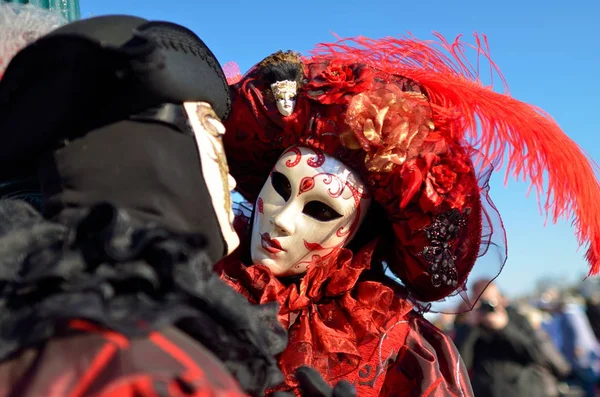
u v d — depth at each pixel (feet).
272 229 5.29
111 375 2.06
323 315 5.21
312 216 5.29
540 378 11.41
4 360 2.20
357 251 5.82
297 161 5.31
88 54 2.66
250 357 2.92
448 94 5.62
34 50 2.73
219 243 3.01
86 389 2.05
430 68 5.89
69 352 2.15
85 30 2.74
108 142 2.70
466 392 5.32
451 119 5.46
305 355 4.83
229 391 2.22
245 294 5.25
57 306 2.18
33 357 2.19
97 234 2.46
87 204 2.63
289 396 3.18
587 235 5.73
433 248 5.51
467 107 5.57
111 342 2.15
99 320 2.14
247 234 5.81
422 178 5.30
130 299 2.36
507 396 11.19
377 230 5.83
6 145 2.79
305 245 5.25
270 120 5.41
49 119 2.69
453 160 5.41
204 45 3.18
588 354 14.69
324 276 5.20
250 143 5.56
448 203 5.38
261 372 3.00
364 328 5.07
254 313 3.14
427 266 5.56
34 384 2.07
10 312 2.33
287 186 5.36
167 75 2.78
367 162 5.24
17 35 3.22
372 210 5.69
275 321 3.38
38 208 2.93
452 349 5.45
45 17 3.40
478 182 5.57
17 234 2.48
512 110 5.72
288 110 5.30
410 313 5.65
